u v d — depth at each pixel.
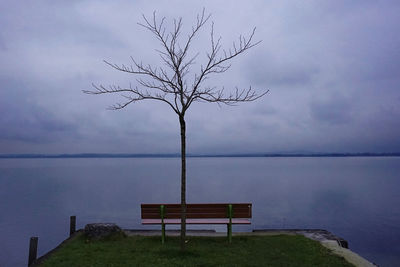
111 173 106.62
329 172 108.81
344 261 6.88
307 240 8.49
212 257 6.98
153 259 6.80
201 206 8.38
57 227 24.78
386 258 18.31
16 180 75.75
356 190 51.56
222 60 7.83
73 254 7.27
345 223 26.69
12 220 27.47
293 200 39.19
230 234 8.38
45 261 6.85
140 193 45.84
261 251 7.48
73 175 95.19
